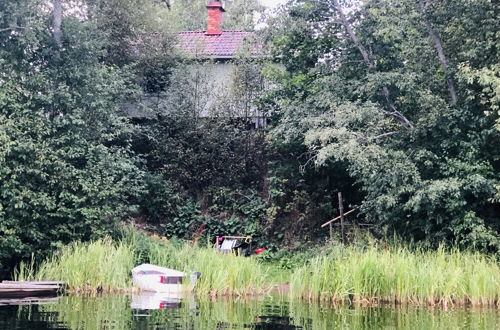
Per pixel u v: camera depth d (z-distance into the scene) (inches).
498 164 633.0
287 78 813.2
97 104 667.4
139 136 885.2
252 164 897.5
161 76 937.5
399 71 661.3
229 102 893.2
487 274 461.4
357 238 677.9
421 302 457.7
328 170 836.6
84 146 652.1
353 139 604.4
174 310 385.7
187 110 892.0
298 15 743.1
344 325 331.0
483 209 625.0
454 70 636.1
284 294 515.8
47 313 359.6
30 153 586.6
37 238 592.4
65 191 616.4
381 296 467.8
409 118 690.8
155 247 610.2
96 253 526.9
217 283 506.9
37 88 624.4
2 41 617.0
